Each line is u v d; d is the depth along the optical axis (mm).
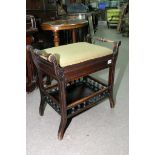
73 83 1795
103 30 5531
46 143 1333
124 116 1599
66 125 1458
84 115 1623
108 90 1612
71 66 1209
